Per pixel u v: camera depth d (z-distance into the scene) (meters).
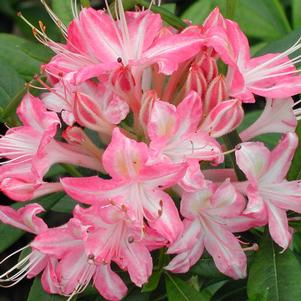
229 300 0.57
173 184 0.49
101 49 0.52
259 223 0.51
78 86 0.52
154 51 0.51
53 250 0.51
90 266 0.52
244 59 0.53
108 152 0.49
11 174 0.52
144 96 0.50
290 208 0.51
